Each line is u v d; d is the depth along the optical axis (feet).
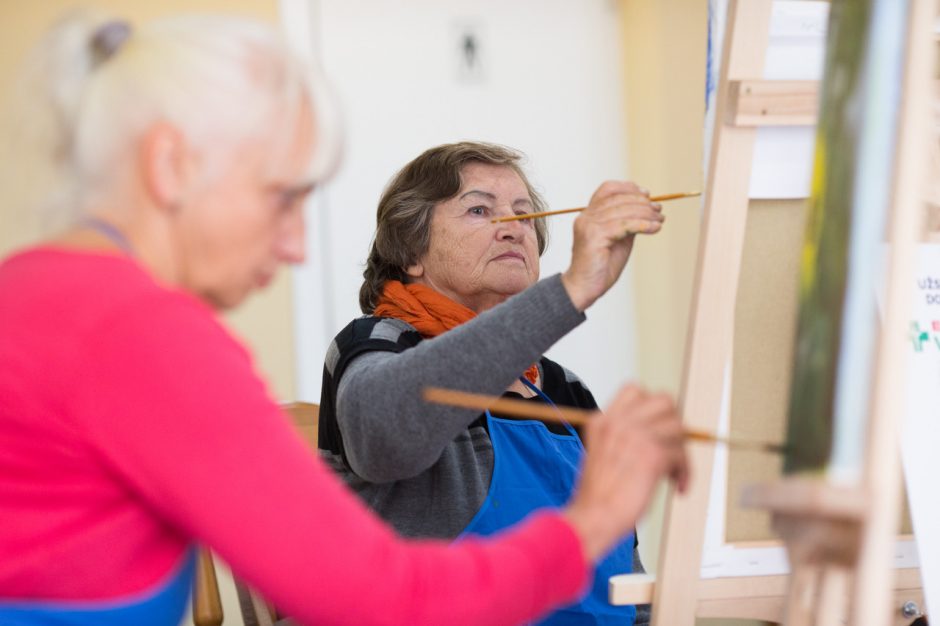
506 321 5.72
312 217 14.17
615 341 15.23
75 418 3.33
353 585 3.33
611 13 15.42
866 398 3.50
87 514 3.47
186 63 3.55
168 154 3.52
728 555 5.58
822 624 3.67
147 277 3.49
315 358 14.01
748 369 5.63
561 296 5.70
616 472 3.82
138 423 3.27
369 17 14.57
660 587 5.30
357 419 5.98
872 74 3.71
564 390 7.91
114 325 3.32
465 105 14.94
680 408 5.26
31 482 3.43
